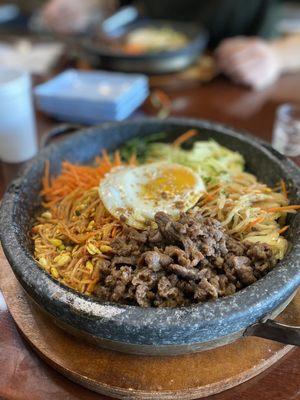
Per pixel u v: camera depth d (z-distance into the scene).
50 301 0.15
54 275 0.18
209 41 0.52
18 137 0.29
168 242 0.17
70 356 0.16
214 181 0.22
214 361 0.16
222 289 0.16
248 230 0.19
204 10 0.51
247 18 0.51
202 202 0.21
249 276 0.16
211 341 0.15
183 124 0.26
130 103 0.34
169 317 0.14
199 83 0.40
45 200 0.23
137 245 0.18
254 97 0.38
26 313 0.18
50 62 0.44
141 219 0.19
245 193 0.21
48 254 0.19
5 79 0.29
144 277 0.16
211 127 0.26
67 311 0.15
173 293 0.16
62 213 0.21
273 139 0.31
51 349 0.16
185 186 0.21
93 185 0.22
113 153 0.26
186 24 0.49
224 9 0.50
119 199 0.20
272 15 0.51
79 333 0.16
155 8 0.54
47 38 0.50
